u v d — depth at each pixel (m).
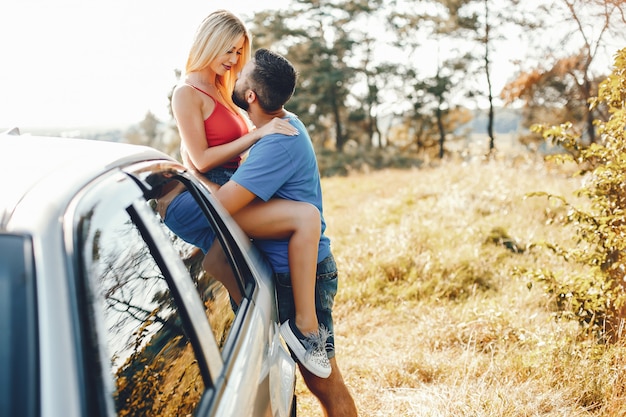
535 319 4.71
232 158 3.10
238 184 2.72
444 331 4.77
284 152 2.77
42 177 1.42
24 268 1.15
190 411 1.47
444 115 52.34
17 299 1.11
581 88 23.98
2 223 1.24
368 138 56.62
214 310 1.92
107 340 1.35
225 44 3.19
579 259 4.23
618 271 3.93
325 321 2.87
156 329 1.68
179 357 1.61
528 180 11.00
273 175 2.75
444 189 11.66
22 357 1.05
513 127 41.09
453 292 6.01
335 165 45.88
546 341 4.06
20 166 1.50
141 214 1.66
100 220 1.39
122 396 1.37
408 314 5.50
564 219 4.35
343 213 11.95
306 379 2.88
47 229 1.23
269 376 2.07
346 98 56.12
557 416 3.32
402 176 20.95
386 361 4.30
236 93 2.98
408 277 6.45
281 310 2.80
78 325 1.13
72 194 1.35
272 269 2.80
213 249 2.22
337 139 56.12
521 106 31.41
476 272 6.41
